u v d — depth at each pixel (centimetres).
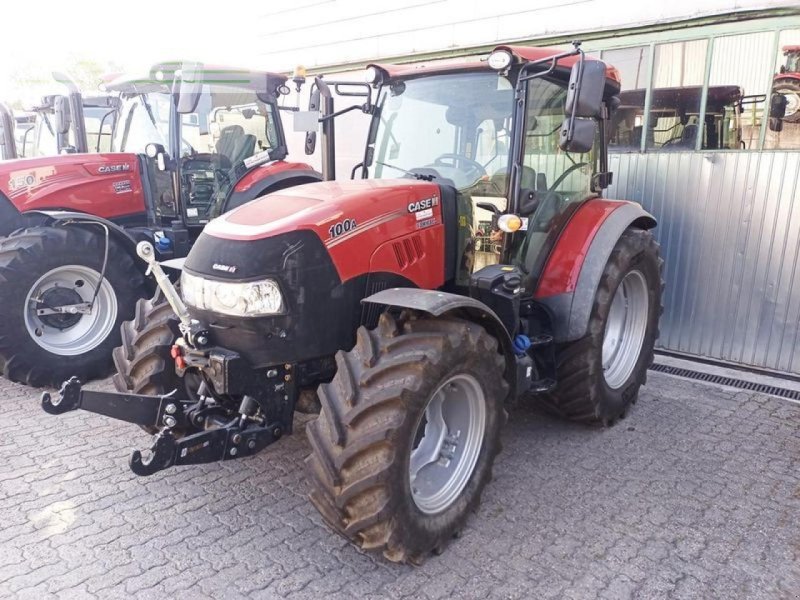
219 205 578
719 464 352
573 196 388
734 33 459
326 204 284
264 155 602
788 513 304
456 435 291
